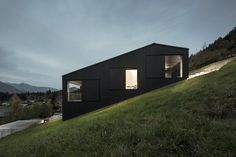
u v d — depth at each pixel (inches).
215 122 265.0
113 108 647.1
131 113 450.6
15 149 394.9
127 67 912.9
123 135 275.3
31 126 1052.5
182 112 329.4
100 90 916.0
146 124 301.7
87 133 323.6
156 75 902.4
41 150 303.7
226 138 225.8
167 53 904.3
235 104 311.0
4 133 988.6
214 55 1652.3
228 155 201.5
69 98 964.6
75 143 291.3
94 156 242.5
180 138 232.8
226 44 1955.0
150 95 637.3
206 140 226.4
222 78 466.9
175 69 1000.2
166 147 225.9
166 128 263.1
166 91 588.7
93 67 925.8
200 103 354.9
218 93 370.9
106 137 286.0
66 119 910.4
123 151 231.1
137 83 905.5
